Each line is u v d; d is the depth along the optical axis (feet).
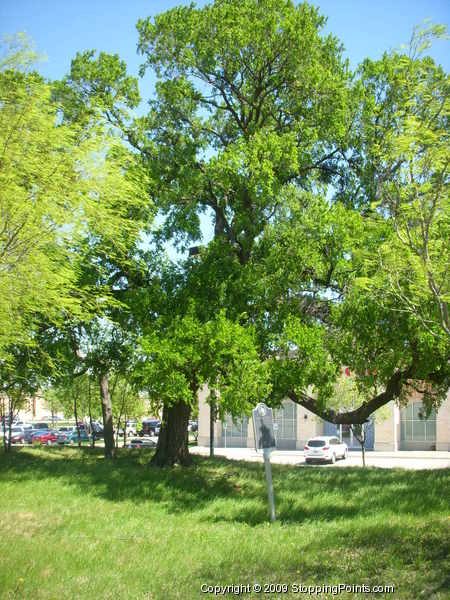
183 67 69.05
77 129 44.78
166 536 39.19
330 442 126.62
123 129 66.80
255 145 59.77
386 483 58.59
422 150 29.86
